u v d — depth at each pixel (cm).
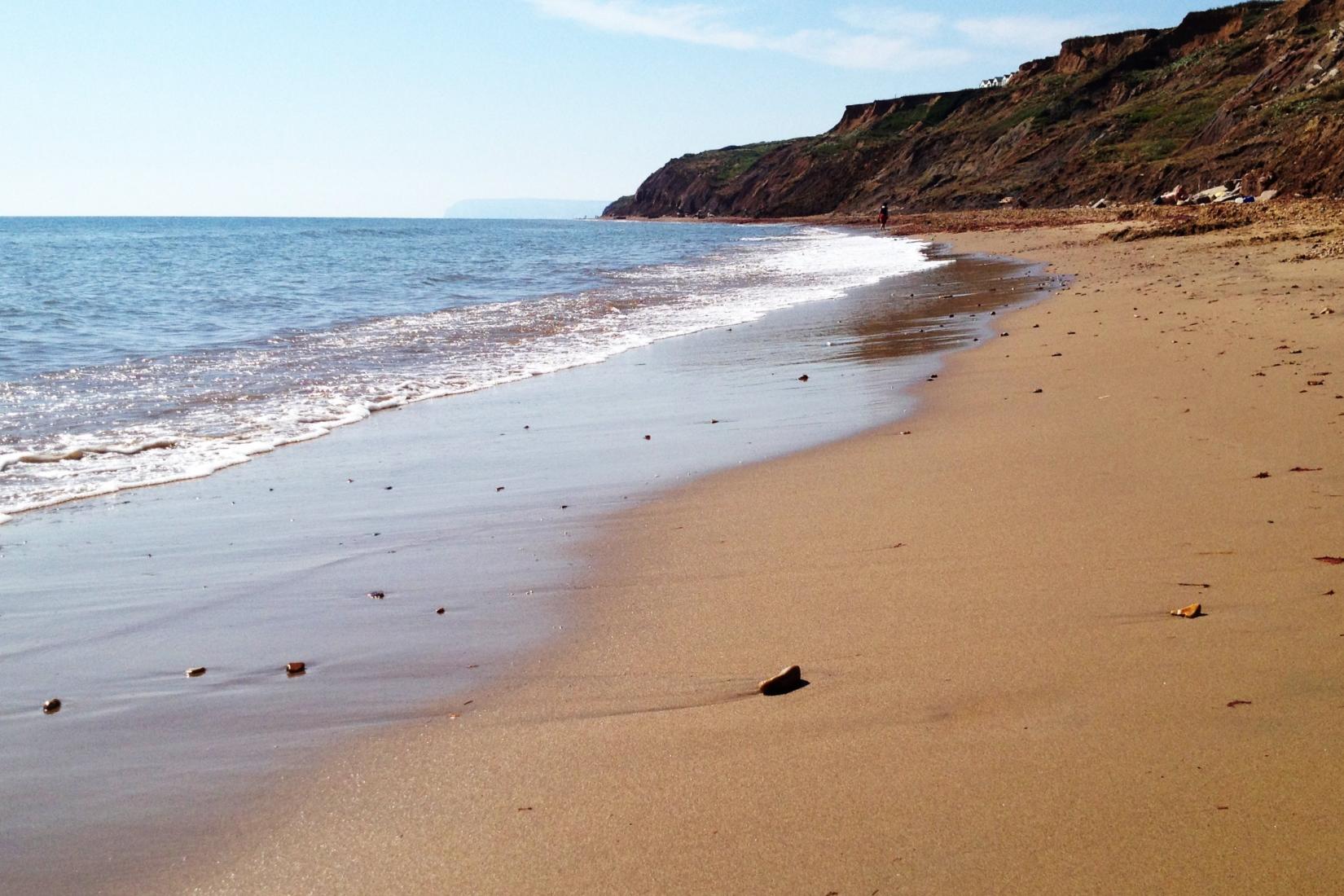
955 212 7606
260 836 286
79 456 779
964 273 2477
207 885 265
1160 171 5425
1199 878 238
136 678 399
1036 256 2917
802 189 13112
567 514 610
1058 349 1117
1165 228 2972
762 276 2691
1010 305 1628
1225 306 1303
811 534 539
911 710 335
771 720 337
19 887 265
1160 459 625
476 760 323
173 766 329
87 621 459
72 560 546
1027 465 643
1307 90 5412
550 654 407
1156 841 253
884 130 13812
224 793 311
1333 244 1998
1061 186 6669
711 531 560
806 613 432
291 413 948
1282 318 1147
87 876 270
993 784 285
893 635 400
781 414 892
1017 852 254
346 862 271
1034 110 9956
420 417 941
